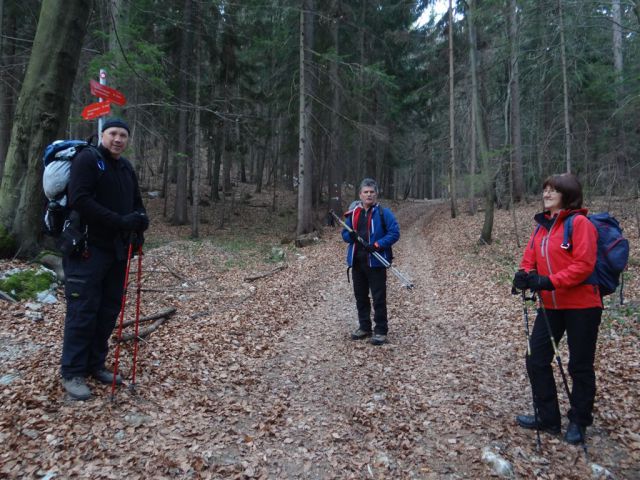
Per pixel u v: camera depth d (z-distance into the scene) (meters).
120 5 8.93
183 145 17.98
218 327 5.76
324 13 17.20
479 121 15.16
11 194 6.64
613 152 12.47
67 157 3.30
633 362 4.51
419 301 8.09
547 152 15.39
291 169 33.00
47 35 6.53
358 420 3.53
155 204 24.23
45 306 5.55
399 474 2.82
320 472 2.83
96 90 5.28
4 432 2.83
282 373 4.54
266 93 19.70
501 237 14.67
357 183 26.34
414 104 24.00
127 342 4.68
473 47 15.58
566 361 4.71
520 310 6.96
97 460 2.68
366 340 5.69
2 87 12.74
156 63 10.30
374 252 5.36
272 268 11.48
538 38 14.66
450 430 3.35
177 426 3.20
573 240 2.98
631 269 8.66
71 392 3.28
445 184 20.66
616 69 15.12
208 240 16.81
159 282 8.93
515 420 3.49
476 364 4.79
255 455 2.97
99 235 3.35
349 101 18.75
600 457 2.96
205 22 16.27
